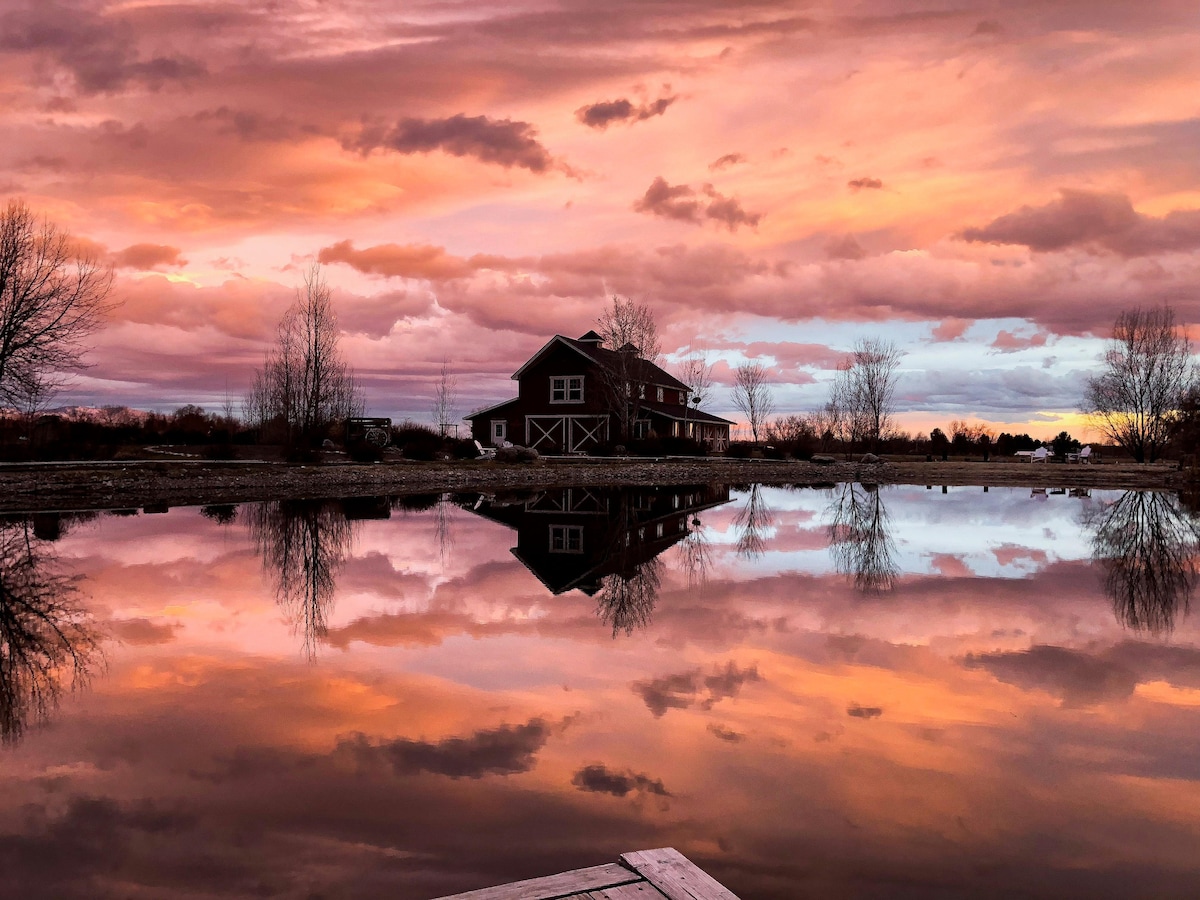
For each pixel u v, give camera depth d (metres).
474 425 52.34
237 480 29.11
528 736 6.09
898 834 4.63
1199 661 8.23
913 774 5.45
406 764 5.55
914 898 4.00
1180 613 10.55
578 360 49.91
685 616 10.27
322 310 39.44
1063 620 10.13
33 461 27.33
